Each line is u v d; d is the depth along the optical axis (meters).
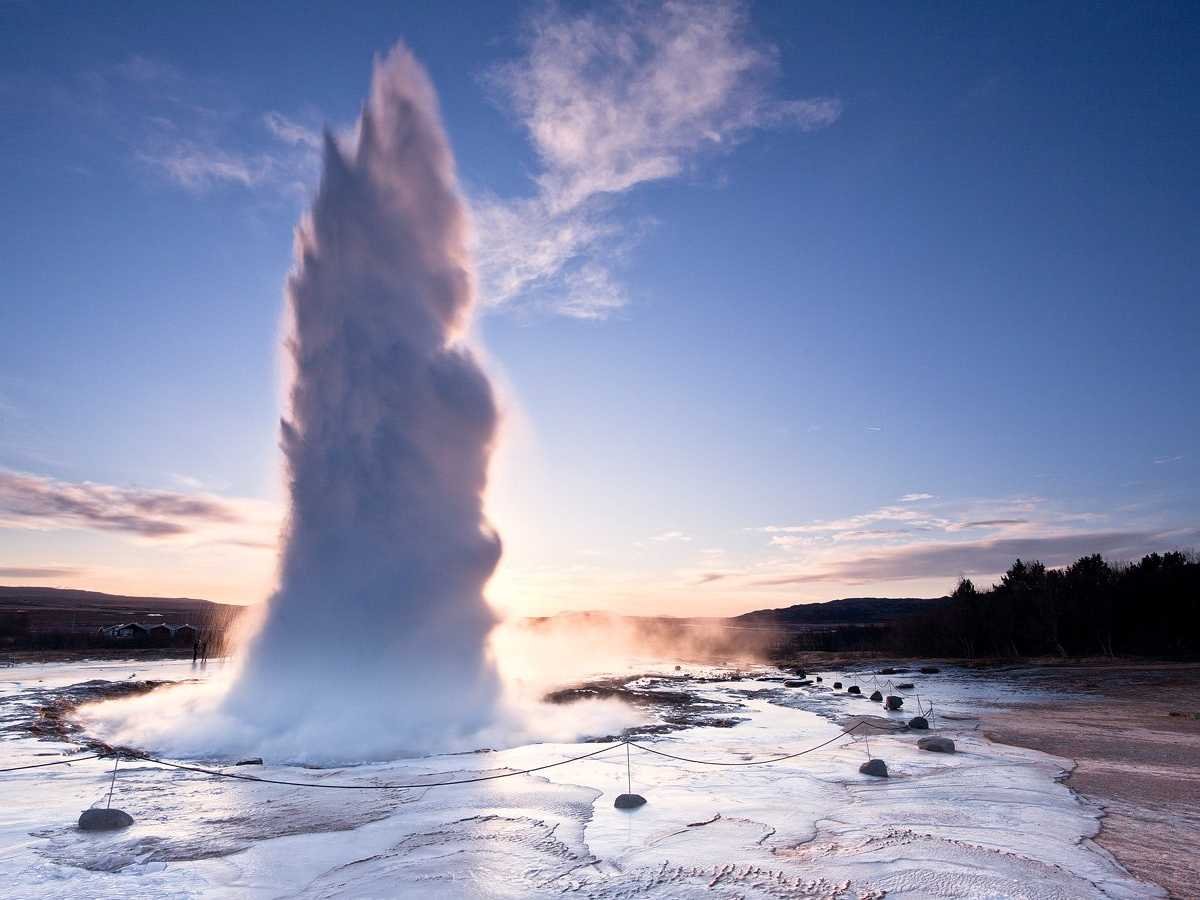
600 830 10.84
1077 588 61.16
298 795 13.16
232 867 9.22
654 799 12.80
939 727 23.25
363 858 9.59
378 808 12.19
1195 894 8.14
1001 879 8.60
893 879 8.60
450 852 9.80
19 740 18.95
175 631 65.81
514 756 17.30
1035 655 58.94
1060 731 22.05
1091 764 16.41
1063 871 8.88
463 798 12.91
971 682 41.03
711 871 8.94
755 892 8.21
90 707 24.86
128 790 13.53
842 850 9.78
